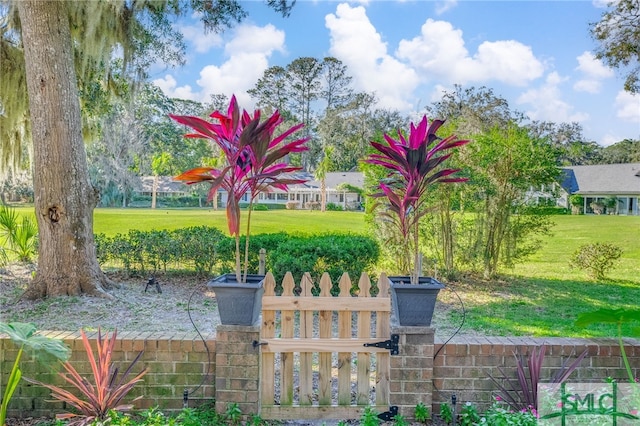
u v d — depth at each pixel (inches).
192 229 304.5
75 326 181.0
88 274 226.7
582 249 329.4
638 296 261.3
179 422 95.5
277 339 98.9
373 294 231.8
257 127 92.3
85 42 245.0
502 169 273.1
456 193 274.2
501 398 102.0
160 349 101.9
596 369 103.9
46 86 215.5
